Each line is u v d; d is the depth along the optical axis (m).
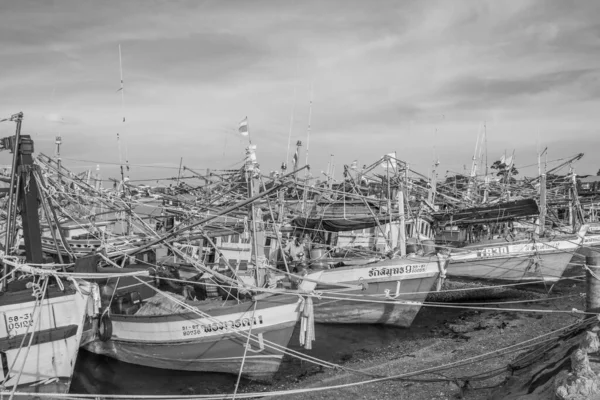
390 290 20.89
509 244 27.81
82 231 23.38
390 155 23.80
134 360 16.59
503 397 11.33
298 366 16.92
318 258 22.56
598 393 8.58
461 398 12.48
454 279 28.44
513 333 19.19
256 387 15.05
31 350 11.94
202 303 16.11
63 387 12.43
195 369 15.82
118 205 21.14
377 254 24.11
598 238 30.39
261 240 17.58
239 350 14.95
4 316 11.70
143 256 21.05
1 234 18.72
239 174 20.39
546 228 30.30
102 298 17.44
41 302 12.10
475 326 21.27
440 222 27.94
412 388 13.66
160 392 14.76
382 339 20.11
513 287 27.66
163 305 16.56
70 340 12.47
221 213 14.75
